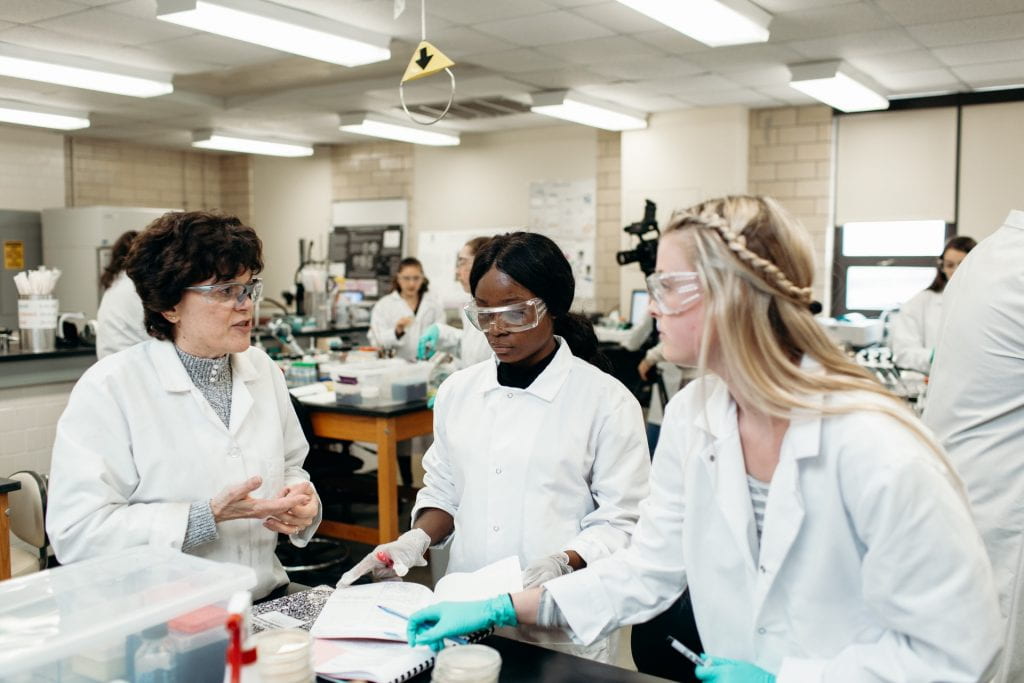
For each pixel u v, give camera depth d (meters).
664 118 6.83
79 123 6.80
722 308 1.04
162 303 1.53
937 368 2.11
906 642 1.01
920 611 0.98
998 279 1.94
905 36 4.65
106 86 5.52
